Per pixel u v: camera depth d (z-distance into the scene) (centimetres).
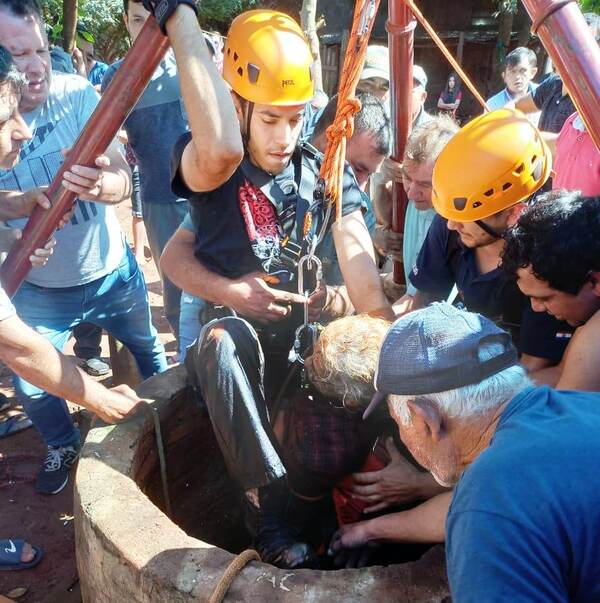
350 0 1400
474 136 181
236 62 186
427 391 120
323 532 211
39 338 196
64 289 295
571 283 155
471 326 122
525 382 121
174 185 194
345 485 202
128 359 388
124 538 162
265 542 193
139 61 174
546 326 182
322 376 179
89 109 283
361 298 213
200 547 158
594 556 98
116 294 315
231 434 194
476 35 1402
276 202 204
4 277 212
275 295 204
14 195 218
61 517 308
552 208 157
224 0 1233
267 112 187
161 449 218
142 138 361
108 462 191
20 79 188
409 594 144
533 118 398
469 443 120
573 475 100
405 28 211
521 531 97
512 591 95
